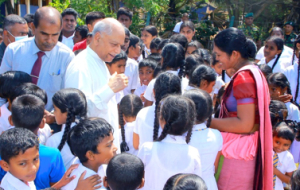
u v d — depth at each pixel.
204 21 12.48
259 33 10.72
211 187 2.17
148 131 2.34
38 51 2.80
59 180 2.02
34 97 2.13
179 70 3.39
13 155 1.64
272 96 3.54
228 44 2.14
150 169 1.99
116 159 1.82
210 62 4.21
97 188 1.87
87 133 1.88
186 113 1.94
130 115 3.00
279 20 12.87
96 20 4.93
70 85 2.44
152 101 3.13
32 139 1.70
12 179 1.71
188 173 1.77
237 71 2.13
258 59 5.81
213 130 2.18
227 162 2.26
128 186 1.78
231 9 12.98
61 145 2.13
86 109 2.24
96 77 2.54
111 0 9.88
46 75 2.86
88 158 1.93
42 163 1.97
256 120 2.12
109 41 2.46
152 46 5.22
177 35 4.58
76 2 8.78
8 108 2.49
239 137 2.21
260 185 2.12
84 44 4.83
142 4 9.59
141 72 3.95
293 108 3.74
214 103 3.76
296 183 1.84
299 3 12.09
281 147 2.85
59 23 2.67
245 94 2.03
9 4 10.89
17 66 2.84
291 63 4.69
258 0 12.48
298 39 4.53
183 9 12.92
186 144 2.01
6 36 3.78
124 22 6.02
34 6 11.80
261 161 2.08
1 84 2.42
